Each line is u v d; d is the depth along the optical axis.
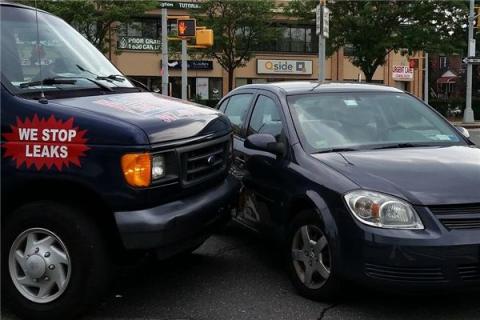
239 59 35.12
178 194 4.28
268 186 5.24
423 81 49.38
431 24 28.16
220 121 5.03
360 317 4.23
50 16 5.20
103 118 4.03
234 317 4.27
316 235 4.51
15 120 4.08
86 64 5.00
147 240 3.97
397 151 4.87
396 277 3.93
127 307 4.50
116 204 3.96
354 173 4.36
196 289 4.88
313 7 29.23
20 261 4.13
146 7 30.08
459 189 4.10
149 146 3.99
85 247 3.98
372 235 3.98
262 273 5.28
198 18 32.84
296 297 4.65
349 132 5.20
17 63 4.38
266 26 34.59
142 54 39.22
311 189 4.54
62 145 4.00
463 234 3.91
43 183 4.07
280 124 5.41
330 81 6.31
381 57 29.44
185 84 19.61
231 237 6.50
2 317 4.27
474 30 31.53
